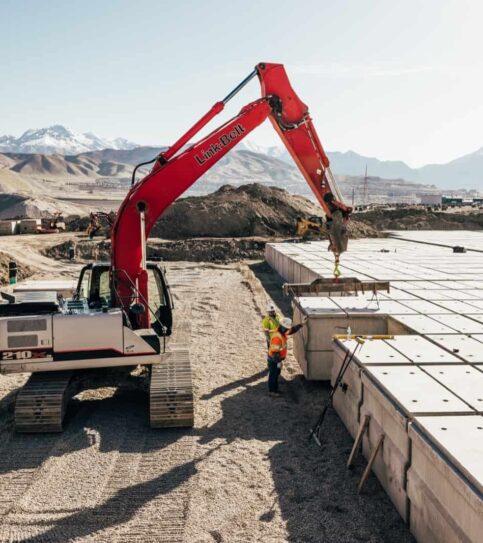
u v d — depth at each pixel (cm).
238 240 3803
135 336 913
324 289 1245
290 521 648
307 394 1070
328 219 1096
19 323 883
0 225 4381
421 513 588
